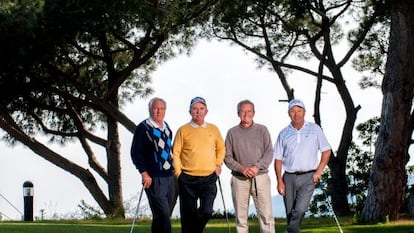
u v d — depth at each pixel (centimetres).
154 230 955
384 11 2250
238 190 1009
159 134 952
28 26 1995
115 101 2592
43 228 1419
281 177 976
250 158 995
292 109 968
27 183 2017
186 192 988
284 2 2242
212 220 1956
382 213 1600
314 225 1630
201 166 984
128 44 2412
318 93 2311
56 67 2441
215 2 2281
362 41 2423
